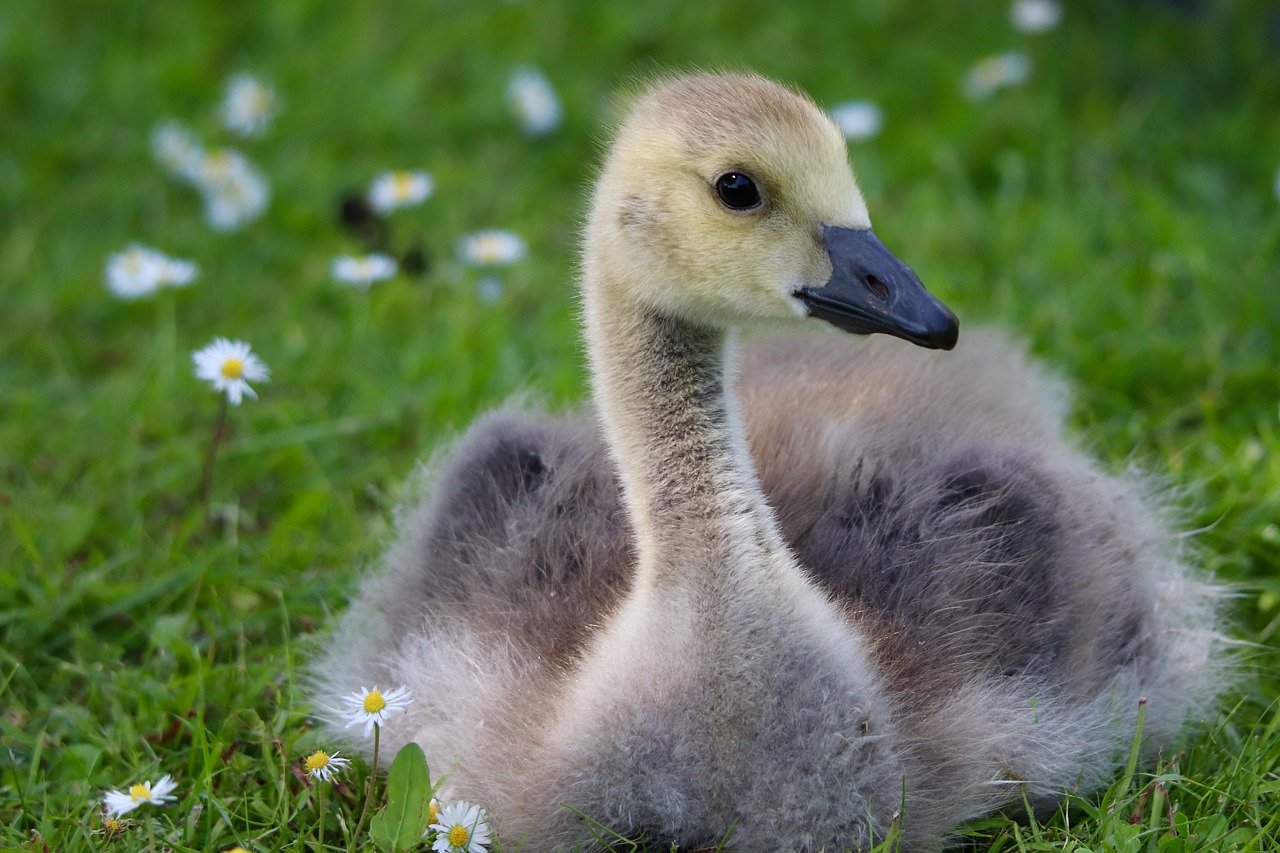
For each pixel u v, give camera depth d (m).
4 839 8.28
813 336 10.55
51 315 13.77
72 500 11.31
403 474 11.68
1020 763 8.13
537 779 7.65
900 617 8.12
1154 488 10.42
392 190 13.95
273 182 15.36
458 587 8.83
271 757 8.68
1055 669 8.34
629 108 8.48
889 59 16.52
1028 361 11.17
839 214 7.88
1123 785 7.99
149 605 10.33
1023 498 8.65
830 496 8.64
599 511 8.86
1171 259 13.07
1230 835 7.74
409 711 8.41
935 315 7.62
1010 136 15.12
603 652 7.68
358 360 12.93
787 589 7.48
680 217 7.86
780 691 7.33
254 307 14.00
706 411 7.81
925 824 7.75
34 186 15.45
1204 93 15.55
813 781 7.36
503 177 15.54
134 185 15.45
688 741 7.36
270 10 17.92
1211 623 9.65
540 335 13.08
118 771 8.88
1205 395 11.63
